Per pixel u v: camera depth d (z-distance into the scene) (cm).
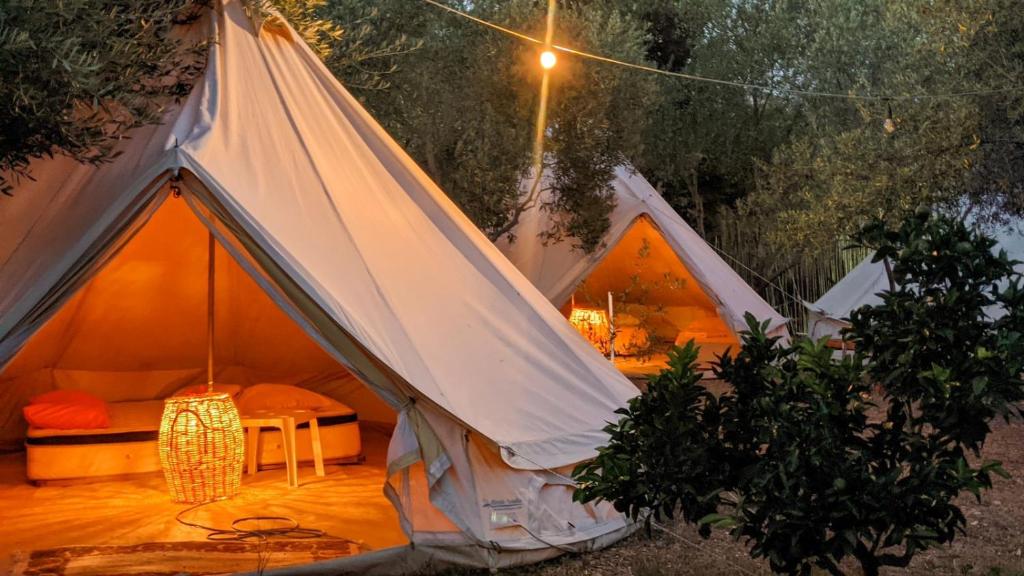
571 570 468
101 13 409
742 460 328
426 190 595
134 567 441
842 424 319
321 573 429
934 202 841
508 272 593
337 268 473
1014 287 327
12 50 359
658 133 1473
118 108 508
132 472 635
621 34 1116
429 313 502
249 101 530
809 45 1427
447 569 451
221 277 708
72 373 732
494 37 1020
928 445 321
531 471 479
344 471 666
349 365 445
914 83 863
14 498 584
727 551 507
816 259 1396
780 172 1255
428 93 1013
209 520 532
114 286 676
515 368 522
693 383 331
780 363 339
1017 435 811
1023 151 821
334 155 549
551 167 1071
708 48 1503
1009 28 793
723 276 1136
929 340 321
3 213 482
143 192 445
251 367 795
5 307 442
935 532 312
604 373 595
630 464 328
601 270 1245
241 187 468
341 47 853
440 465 444
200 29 556
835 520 301
